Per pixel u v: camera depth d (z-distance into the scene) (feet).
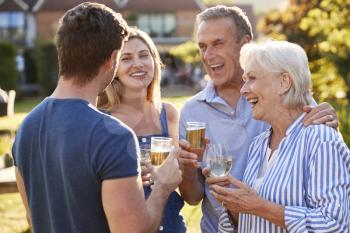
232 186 10.32
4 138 40.24
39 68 104.12
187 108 10.88
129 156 6.66
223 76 10.59
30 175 7.27
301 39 40.78
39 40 104.83
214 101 10.55
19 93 96.99
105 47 6.99
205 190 10.47
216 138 10.62
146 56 10.07
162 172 7.65
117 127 6.74
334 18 34.19
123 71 9.94
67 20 7.04
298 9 44.09
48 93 104.78
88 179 6.65
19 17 153.17
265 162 8.87
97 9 7.13
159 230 9.64
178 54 109.70
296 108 8.44
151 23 157.58
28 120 7.26
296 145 8.18
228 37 10.48
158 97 10.50
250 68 8.49
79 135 6.70
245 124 10.51
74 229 6.86
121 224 6.63
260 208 8.00
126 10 157.48
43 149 7.01
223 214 9.43
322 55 37.78
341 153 7.89
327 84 38.32
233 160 10.53
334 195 7.59
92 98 7.11
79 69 6.99
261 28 51.13
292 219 7.72
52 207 6.97
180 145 9.02
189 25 157.38
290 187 8.00
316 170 7.81
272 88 8.37
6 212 23.41
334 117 8.33
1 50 94.32
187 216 20.75
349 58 36.96
